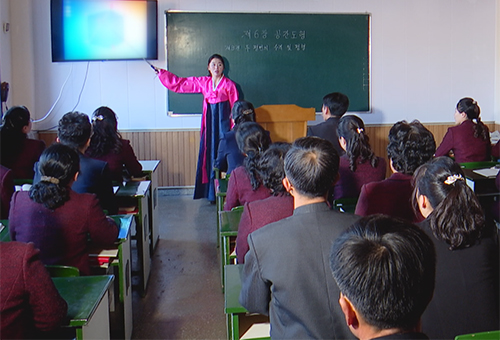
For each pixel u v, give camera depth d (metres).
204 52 5.63
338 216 1.46
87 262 2.27
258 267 1.44
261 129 2.71
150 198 4.01
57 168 2.15
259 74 5.74
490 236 1.51
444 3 5.91
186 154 5.80
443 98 6.06
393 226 0.93
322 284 1.38
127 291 2.70
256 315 1.99
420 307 0.86
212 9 5.58
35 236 2.16
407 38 5.91
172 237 4.48
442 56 5.99
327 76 5.85
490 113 6.14
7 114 3.36
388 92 5.97
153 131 5.71
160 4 5.52
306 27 5.74
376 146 6.04
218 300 3.27
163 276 3.64
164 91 5.67
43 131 5.57
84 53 5.33
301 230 1.43
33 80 5.47
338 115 4.00
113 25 5.33
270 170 1.97
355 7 5.79
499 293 1.44
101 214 2.25
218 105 5.42
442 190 1.55
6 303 1.49
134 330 2.88
